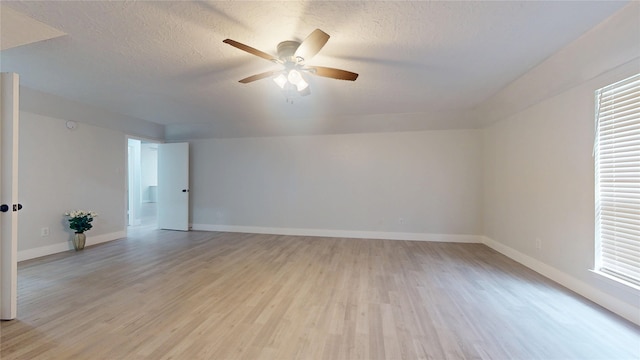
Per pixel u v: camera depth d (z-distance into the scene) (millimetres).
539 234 3133
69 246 4109
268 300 2459
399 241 4816
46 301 2402
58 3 1738
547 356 1690
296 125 5105
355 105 4047
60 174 3969
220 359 1663
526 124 3357
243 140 5641
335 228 5250
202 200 5836
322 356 1697
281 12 1851
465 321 2102
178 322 2076
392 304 2387
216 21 1957
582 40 2135
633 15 1742
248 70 2811
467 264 3496
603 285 2303
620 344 1801
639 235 2051
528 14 1857
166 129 5738
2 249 2078
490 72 2822
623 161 2158
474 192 4703
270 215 5520
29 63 2643
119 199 4891
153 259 3676
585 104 2469
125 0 1719
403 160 4961
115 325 2025
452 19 1921
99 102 3967
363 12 1847
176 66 2711
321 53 2434
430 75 2912
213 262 3561
